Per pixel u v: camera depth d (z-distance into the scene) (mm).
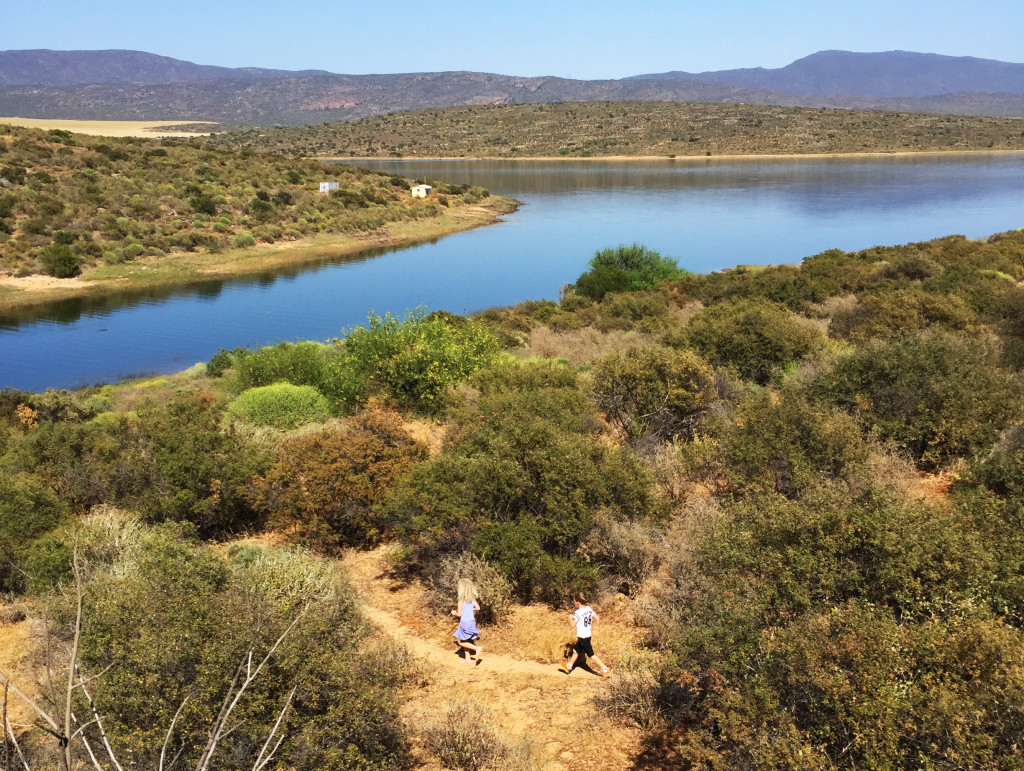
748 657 4617
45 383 27297
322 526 9320
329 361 17672
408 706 5953
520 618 7484
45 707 5543
